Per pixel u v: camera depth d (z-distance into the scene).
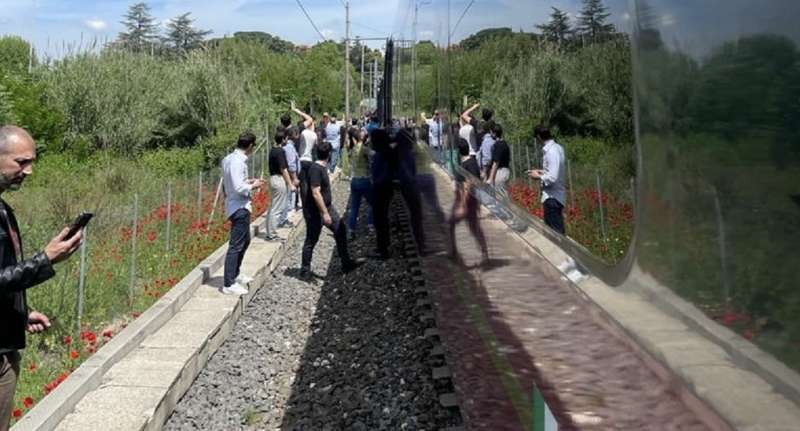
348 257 10.62
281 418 5.76
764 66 1.18
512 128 2.93
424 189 7.87
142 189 16.78
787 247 1.12
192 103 26.02
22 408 5.31
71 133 24.31
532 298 2.64
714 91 1.33
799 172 1.10
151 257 9.98
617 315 1.83
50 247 3.21
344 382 6.42
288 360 7.15
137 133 25.25
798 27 1.10
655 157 1.59
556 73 2.31
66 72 25.05
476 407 3.91
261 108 27.64
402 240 13.05
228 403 6.07
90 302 7.65
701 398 1.39
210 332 7.18
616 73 1.83
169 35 87.12
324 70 56.88
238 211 8.66
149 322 7.06
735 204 1.26
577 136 2.13
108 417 5.08
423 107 8.20
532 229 2.63
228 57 29.73
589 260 2.04
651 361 1.62
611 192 1.87
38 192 15.30
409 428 5.38
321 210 10.12
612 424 1.88
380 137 11.34
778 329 1.14
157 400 5.40
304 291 9.80
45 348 6.82
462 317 4.56
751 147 1.21
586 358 2.06
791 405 1.12
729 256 1.28
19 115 21.78
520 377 2.85
